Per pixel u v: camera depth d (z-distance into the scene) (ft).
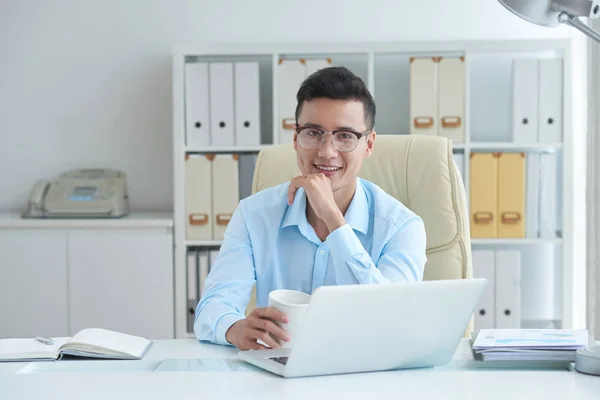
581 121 11.52
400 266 5.50
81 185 11.95
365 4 12.50
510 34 12.38
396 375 4.18
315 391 3.83
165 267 11.43
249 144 11.51
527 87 11.25
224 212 11.48
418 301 4.08
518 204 11.27
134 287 11.43
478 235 11.34
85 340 4.66
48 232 11.48
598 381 4.02
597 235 9.68
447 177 6.33
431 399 3.69
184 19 12.59
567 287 11.25
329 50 11.32
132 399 3.70
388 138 6.57
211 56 12.14
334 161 5.33
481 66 12.42
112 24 12.66
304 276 5.71
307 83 5.28
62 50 12.70
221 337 4.92
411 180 6.37
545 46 11.14
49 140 12.78
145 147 12.77
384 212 5.73
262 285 5.76
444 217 6.26
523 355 4.38
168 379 4.07
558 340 4.52
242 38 12.59
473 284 4.18
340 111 5.23
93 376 4.15
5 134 12.76
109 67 12.70
